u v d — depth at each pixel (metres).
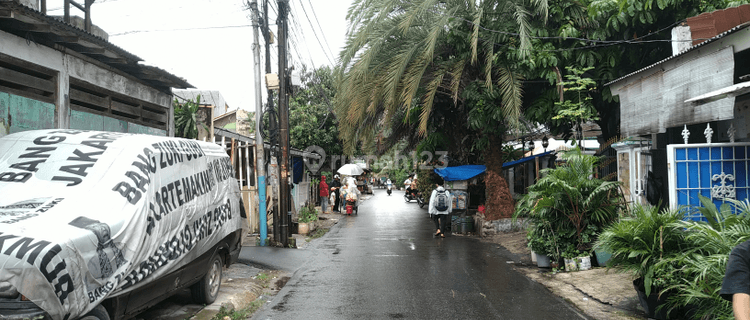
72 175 4.71
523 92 13.05
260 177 12.62
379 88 13.45
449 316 6.26
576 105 11.77
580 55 11.97
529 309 6.59
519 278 8.67
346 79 14.28
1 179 4.67
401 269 9.59
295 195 20.12
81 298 3.77
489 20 12.88
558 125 13.21
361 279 8.66
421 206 28.58
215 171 6.86
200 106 14.23
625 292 7.07
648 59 12.79
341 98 14.86
